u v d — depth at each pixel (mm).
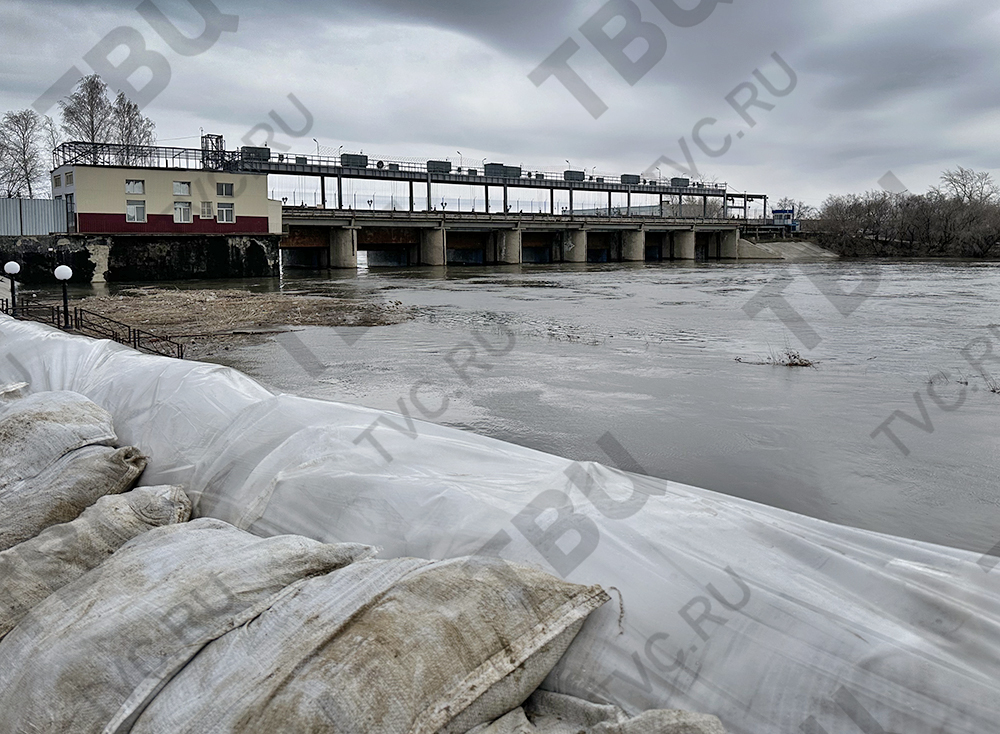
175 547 4031
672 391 13648
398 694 2869
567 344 20234
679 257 81375
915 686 2941
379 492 4668
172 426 6164
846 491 8117
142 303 33438
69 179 47625
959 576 3699
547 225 73625
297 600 3395
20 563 4363
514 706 3238
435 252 69062
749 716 3061
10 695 3449
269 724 2805
